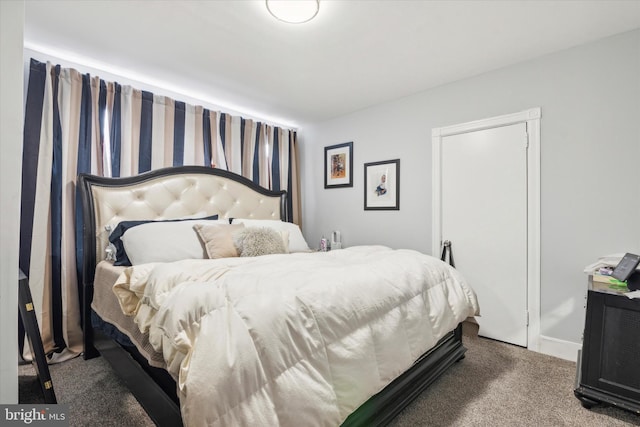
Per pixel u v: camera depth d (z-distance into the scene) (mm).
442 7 1837
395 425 1490
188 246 2322
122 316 1642
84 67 2557
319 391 1037
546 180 2404
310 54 2393
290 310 1116
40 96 2240
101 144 2533
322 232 4125
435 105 3041
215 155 3332
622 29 2068
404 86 3004
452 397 1735
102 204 2412
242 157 3643
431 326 1676
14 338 586
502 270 2619
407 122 3258
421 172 3146
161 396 1246
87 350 2217
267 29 2057
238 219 3064
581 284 2256
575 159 2279
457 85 2889
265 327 1022
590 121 2221
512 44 2258
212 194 3172
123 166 2633
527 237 2494
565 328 2316
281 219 3871
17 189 591
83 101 2445
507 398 1727
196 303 1059
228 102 3447
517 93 2545
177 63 2531
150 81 2875
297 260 1882
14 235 586
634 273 1749
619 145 2113
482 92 2734
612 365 1584
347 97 3297
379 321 1396
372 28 2049
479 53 2387
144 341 1322
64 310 2266
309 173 4293
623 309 1562
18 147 592
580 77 2260
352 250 2396
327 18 1938
